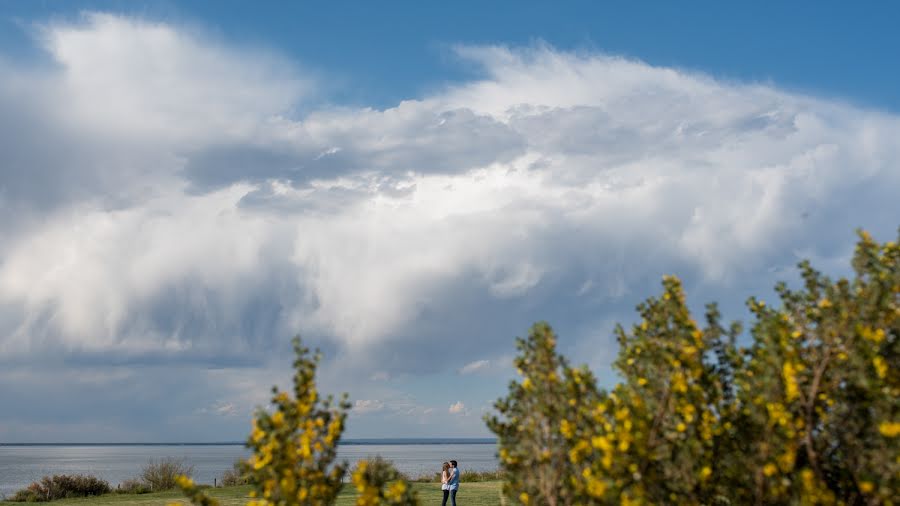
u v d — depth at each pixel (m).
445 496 23.67
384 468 8.09
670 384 7.72
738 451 7.91
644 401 7.77
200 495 7.99
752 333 8.10
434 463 123.31
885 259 7.79
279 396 7.83
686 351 7.80
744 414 8.07
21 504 31.33
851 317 7.40
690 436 7.64
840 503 7.47
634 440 7.21
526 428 8.05
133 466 125.62
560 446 7.84
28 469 110.00
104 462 151.38
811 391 7.46
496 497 28.52
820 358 7.69
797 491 7.23
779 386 7.46
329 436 7.91
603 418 7.54
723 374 8.42
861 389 7.51
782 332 7.64
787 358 7.49
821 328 7.65
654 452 7.39
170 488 38.22
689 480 7.33
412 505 7.99
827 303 7.77
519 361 8.27
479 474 43.00
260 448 7.70
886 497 6.89
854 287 7.67
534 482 7.88
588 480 7.41
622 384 8.12
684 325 7.95
